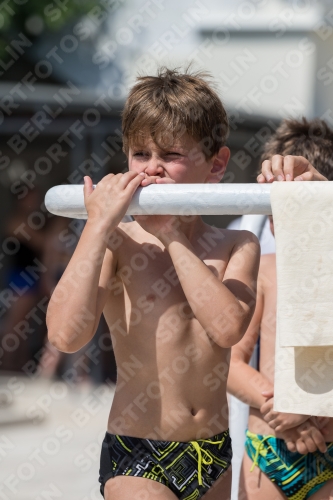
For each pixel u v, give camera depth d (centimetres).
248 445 656
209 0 1617
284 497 640
